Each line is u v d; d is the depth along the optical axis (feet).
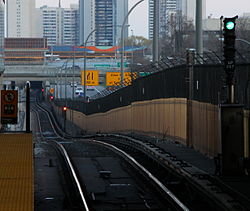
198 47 192.75
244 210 89.66
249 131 137.59
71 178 155.63
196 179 118.83
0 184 66.39
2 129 176.35
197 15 192.03
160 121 264.93
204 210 110.01
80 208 114.62
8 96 119.55
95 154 244.63
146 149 198.59
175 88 232.12
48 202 124.98
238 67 148.77
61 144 333.42
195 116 197.36
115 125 438.40
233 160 118.01
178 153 182.50
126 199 126.31
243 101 143.43
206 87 179.73
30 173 70.28
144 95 309.42
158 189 134.00
